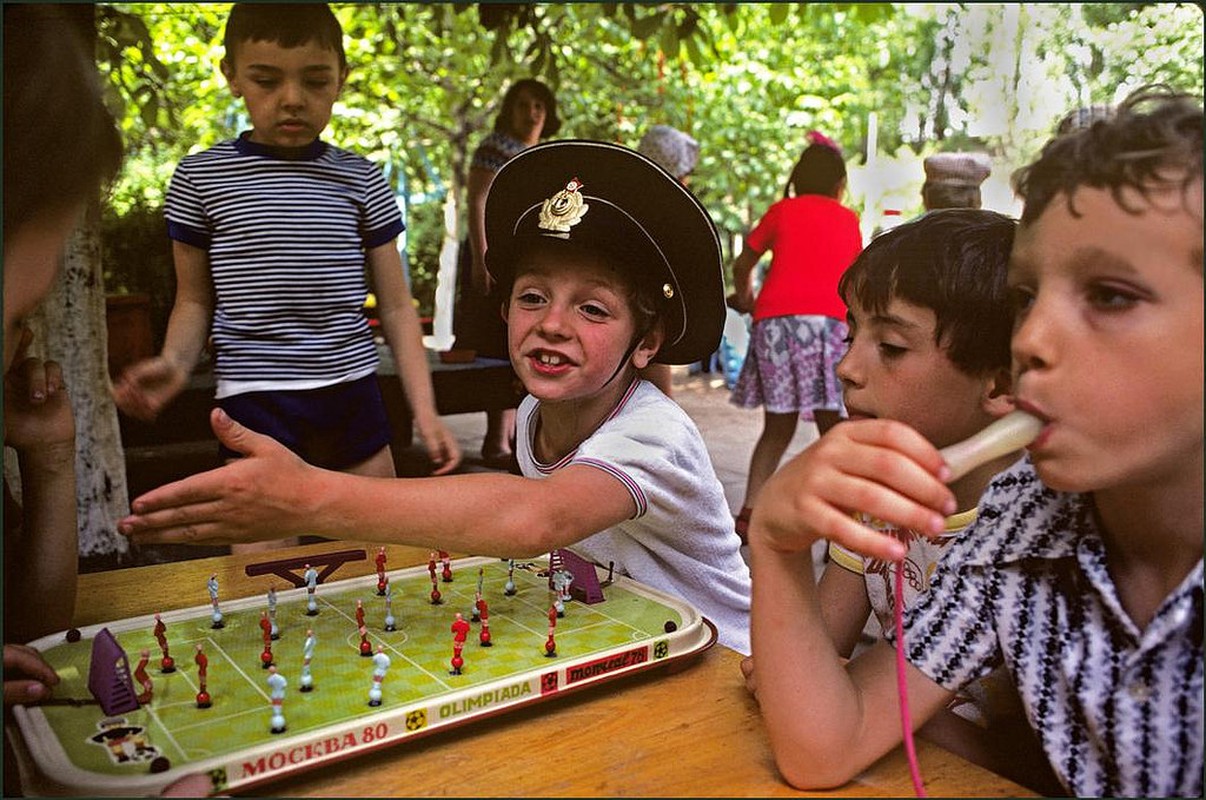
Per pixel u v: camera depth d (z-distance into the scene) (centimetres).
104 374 297
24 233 80
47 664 90
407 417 406
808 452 75
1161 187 61
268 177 211
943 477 67
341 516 91
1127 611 75
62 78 79
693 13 419
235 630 102
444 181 774
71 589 108
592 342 125
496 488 103
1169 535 70
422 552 133
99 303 296
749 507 335
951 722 104
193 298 216
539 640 100
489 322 427
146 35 395
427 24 651
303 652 96
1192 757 69
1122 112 66
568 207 122
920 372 106
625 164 124
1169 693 70
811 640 80
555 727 87
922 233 106
